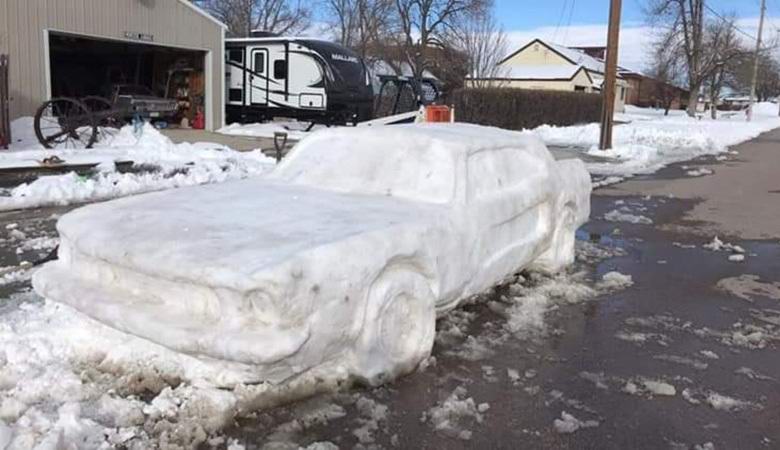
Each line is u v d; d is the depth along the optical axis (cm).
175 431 349
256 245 378
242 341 338
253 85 2553
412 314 428
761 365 469
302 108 2452
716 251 812
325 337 367
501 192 537
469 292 487
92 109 1956
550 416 386
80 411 362
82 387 387
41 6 1773
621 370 452
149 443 339
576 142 2573
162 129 2322
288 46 2453
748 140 3089
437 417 378
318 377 399
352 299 380
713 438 368
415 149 526
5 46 1697
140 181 1141
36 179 1164
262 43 2506
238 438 349
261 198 492
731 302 610
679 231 931
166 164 1401
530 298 586
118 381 395
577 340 502
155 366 405
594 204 1151
